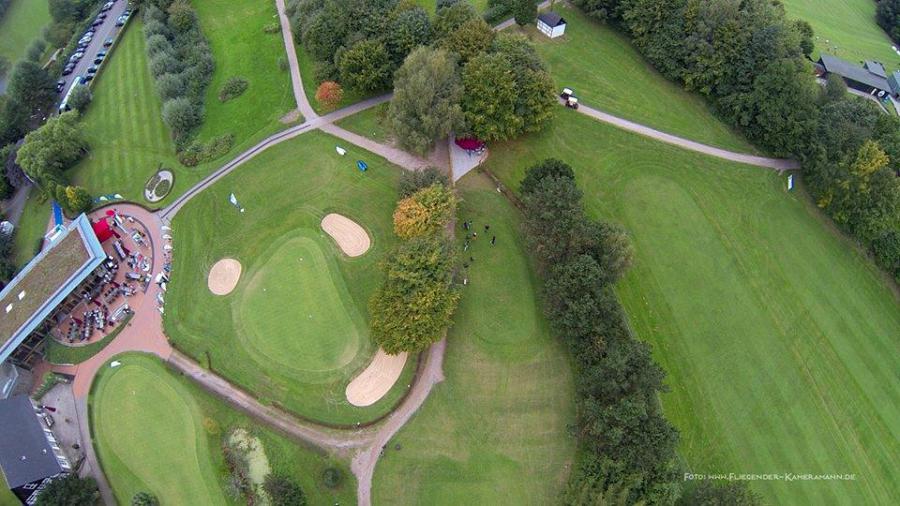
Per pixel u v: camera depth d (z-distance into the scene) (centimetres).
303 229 9962
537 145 10856
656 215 10019
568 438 7725
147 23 13688
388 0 11825
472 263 9306
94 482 7456
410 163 10681
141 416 8225
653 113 11475
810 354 8612
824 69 13125
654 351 8481
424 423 7906
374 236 9744
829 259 9625
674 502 6919
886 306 9219
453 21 11156
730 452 7706
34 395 8519
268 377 8412
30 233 10788
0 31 16412
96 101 12756
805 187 10400
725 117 11225
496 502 7344
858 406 8206
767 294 9169
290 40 13212
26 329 8606
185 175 10944
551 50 12519
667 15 11650
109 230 10144
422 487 7444
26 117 12581
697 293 9119
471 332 8644
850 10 16625
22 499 7444
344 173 10631
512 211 9931
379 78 11075
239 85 12288
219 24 14100
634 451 6638
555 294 8012
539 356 8394
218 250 9831
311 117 11538
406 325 7688
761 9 10994
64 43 15225
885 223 9156
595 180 10438
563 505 7131
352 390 8212
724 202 10225
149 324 9088
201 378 8500
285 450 7794
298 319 8938
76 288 9262
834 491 7512
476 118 9938
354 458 7669
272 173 10775
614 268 8106
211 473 7706
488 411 7975
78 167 11450
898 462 7794
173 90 11956
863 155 9250
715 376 8319
